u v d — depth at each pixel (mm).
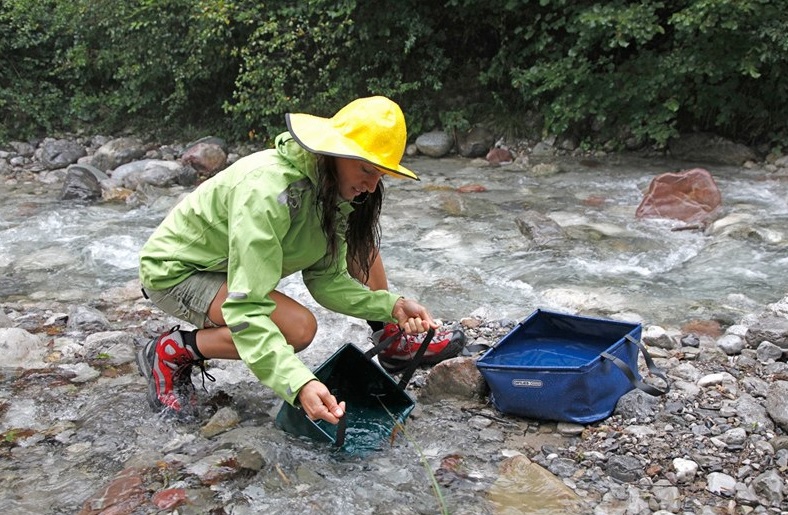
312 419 2420
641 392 2988
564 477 2547
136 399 3051
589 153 8289
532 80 8273
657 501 2408
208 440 2752
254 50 8820
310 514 2334
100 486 2490
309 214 2568
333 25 8719
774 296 4324
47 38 9445
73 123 9508
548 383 2801
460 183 7301
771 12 7152
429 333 2865
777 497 2400
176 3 8602
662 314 4066
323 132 2391
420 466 2594
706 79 7945
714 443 2697
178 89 8852
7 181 7754
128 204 6703
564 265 4910
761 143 8023
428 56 9195
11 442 2777
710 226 5598
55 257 5195
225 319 2467
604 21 7586
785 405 2842
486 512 2354
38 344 3604
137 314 4117
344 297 2914
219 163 7980
